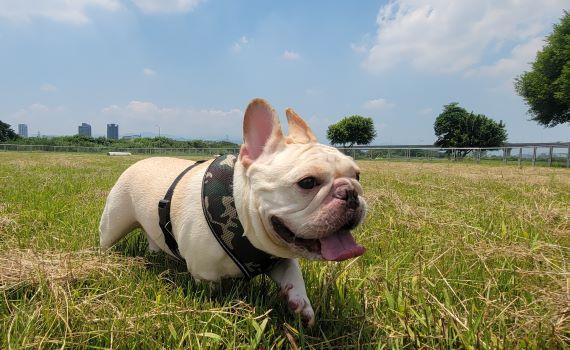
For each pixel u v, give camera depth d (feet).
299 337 1.54
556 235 2.83
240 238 1.78
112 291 1.77
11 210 3.51
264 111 1.78
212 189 1.80
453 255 2.37
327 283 1.92
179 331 1.54
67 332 1.46
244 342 1.50
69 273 1.90
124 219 2.35
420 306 1.71
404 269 2.21
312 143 1.83
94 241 2.65
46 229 2.93
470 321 1.55
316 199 1.54
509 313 1.65
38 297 1.76
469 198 4.73
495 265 2.22
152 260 2.41
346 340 1.59
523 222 3.18
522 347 1.43
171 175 2.21
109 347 1.42
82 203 4.07
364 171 10.76
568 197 4.98
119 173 8.45
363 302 1.80
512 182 7.15
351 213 1.54
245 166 1.75
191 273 1.98
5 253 2.13
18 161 13.09
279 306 1.86
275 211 1.61
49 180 6.33
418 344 1.49
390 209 3.92
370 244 2.69
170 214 2.01
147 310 1.66
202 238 1.84
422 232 2.96
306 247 1.65
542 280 1.98
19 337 1.38
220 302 1.84
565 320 1.52
